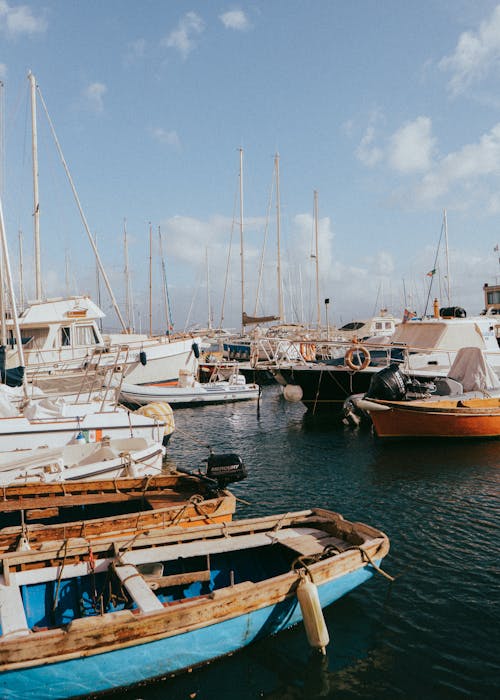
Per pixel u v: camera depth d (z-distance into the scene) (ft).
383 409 55.01
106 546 23.08
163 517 26.99
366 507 36.81
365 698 18.35
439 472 44.93
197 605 18.30
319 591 20.99
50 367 78.23
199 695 18.42
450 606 23.93
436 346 73.31
